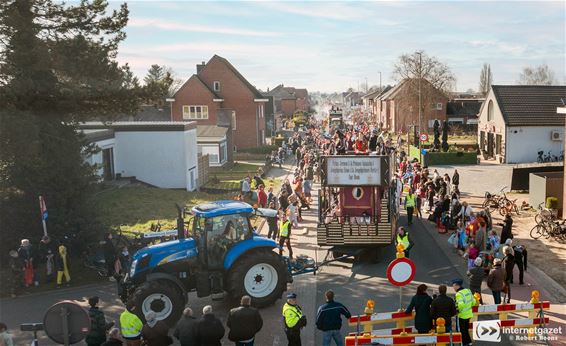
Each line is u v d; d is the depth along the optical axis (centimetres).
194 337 1056
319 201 1933
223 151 5016
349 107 18662
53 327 938
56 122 2000
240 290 1435
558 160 4694
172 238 1938
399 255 1187
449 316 1156
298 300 1551
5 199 1950
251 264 1448
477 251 1681
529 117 4722
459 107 8262
